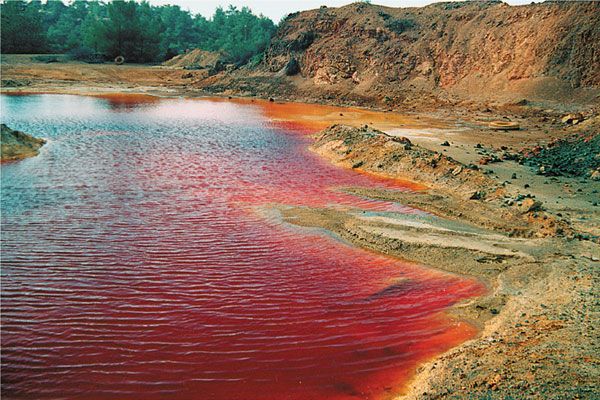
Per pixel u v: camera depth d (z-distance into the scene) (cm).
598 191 2139
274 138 3919
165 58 11644
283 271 1521
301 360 1063
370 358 1070
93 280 1450
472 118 4750
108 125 4416
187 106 6119
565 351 961
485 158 2725
